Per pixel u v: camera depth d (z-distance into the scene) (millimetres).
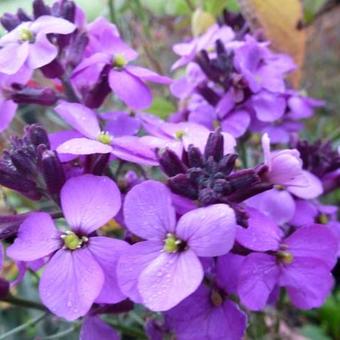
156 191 68
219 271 74
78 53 94
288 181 74
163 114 134
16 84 93
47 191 80
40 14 94
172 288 63
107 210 69
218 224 63
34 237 70
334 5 143
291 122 122
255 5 127
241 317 73
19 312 148
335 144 152
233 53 104
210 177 73
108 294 67
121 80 89
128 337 128
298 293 78
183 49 110
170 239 66
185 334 73
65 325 134
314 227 75
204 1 139
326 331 162
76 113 80
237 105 104
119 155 74
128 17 179
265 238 71
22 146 80
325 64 204
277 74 104
